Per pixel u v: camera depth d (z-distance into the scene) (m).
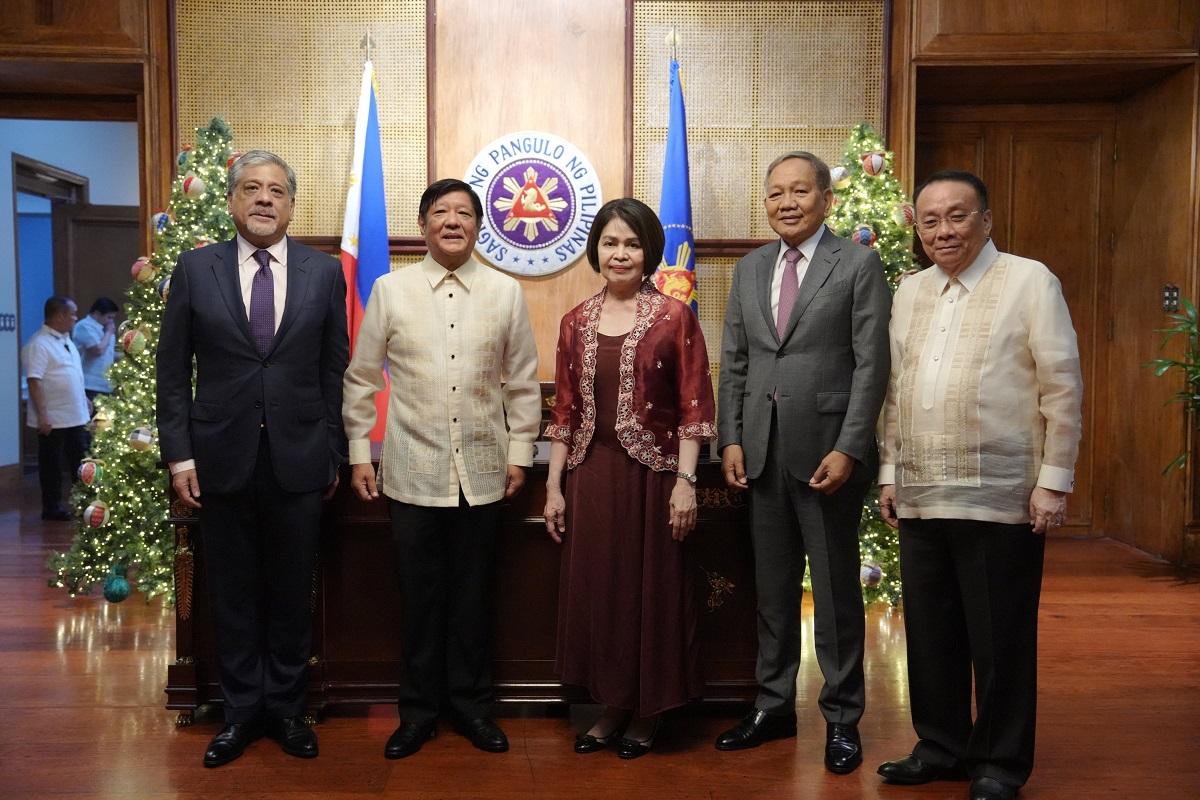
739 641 2.99
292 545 2.69
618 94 4.85
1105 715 3.00
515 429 2.81
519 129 4.85
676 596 2.63
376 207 4.59
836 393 2.61
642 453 2.61
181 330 2.66
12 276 8.02
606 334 2.67
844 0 4.86
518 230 4.80
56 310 6.58
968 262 2.41
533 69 4.84
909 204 4.32
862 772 2.58
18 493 7.67
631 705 2.61
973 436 2.32
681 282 4.55
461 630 2.78
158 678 3.37
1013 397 2.32
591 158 4.86
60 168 8.58
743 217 4.93
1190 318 4.73
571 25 4.83
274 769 2.59
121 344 4.28
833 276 2.62
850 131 4.89
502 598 2.98
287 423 2.64
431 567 2.72
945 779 2.53
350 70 4.86
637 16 4.85
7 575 4.95
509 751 2.72
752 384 2.71
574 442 2.70
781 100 4.89
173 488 2.90
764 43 4.88
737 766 2.62
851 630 2.66
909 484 2.43
